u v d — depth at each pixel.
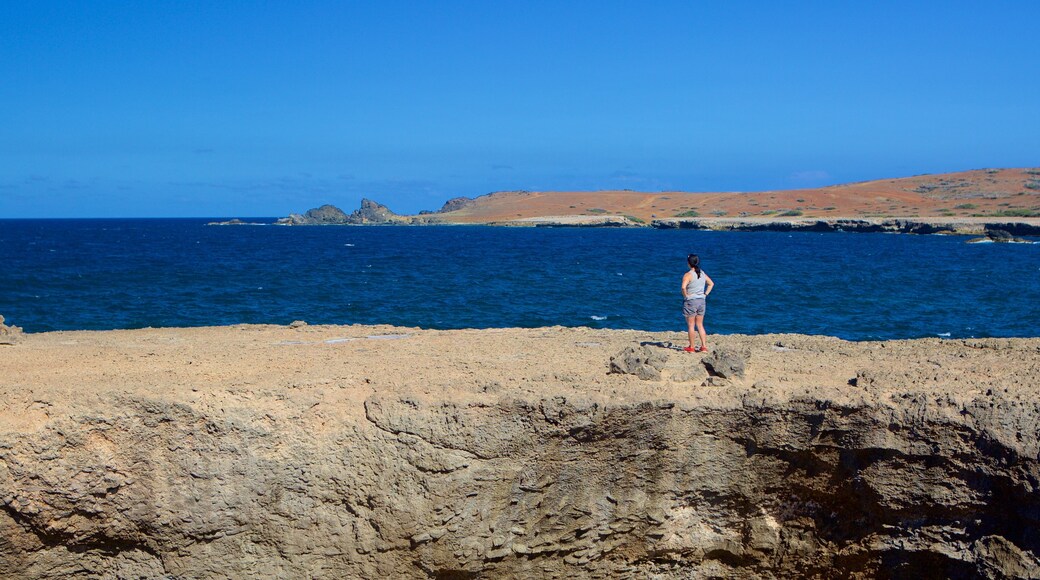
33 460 8.97
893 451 9.78
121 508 9.28
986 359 12.36
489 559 9.83
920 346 13.91
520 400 9.59
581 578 10.25
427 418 9.50
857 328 29.03
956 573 9.88
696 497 10.23
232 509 9.32
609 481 9.98
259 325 17.12
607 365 11.55
